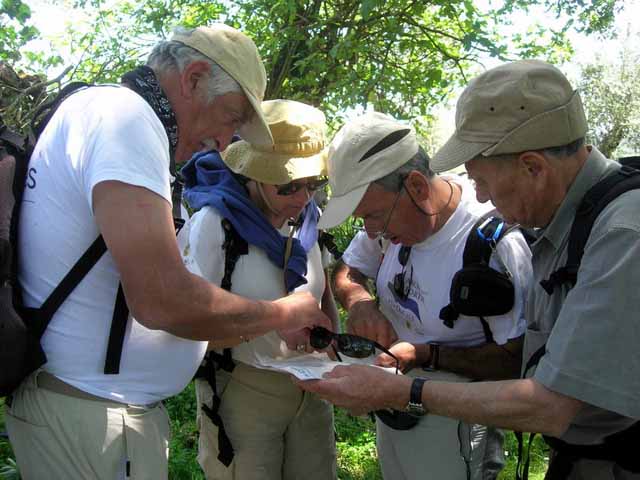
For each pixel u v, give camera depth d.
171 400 4.43
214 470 2.44
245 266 2.24
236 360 2.37
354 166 2.09
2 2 4.92
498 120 1.60
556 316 1.70
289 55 6.86
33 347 1.58
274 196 2.30
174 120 1.76
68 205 1.58
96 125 1.54
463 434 2.21
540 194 1.63
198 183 2.43
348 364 2.05
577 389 1.46
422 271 2.23
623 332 1.43
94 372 1.66
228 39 1.83
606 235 1.47
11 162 1.63
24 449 1.71
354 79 6.35
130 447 1.71
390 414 2.29
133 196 1.48
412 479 2.36
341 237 6.63
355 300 2.53
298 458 2.53
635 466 1.65
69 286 1.60
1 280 1.53
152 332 1.73
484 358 2.15
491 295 2.01
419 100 7.14
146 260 1.47
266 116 2.24
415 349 2.23
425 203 2.11
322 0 6.79
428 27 7.00
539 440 4.18
